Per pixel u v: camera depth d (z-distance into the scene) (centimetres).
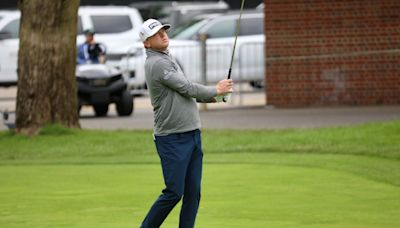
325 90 5888
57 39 4694
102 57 6075
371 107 5772
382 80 5844
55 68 4697
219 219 2741
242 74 6869
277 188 3275
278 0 5872
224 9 9794
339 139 4316
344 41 5844
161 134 2375
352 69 5859
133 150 4341
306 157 3966
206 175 3581
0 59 7556
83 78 5719
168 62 2358
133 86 7112
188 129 2372
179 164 2367
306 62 5884
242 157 4025
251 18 7100
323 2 5831
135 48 7150
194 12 9625
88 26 7638
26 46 4681
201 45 6012
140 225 2598
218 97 2372
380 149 4016
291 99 5925
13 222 2733
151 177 3597
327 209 2880
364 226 2611
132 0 11119
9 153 4309
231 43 6869
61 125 4703
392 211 2838
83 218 2791
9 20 7656
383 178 3425
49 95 4697
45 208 2969
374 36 5828
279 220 2714
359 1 5819
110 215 2841
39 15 4659
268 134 4572
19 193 3269
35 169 3862
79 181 3528
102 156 4241
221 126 5050
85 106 6347
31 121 4681
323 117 5319
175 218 2786
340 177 3481
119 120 5653
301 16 5862
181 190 2375
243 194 3167
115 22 7731
